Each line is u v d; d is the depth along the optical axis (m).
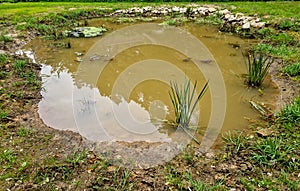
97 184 2.69
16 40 7.75
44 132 3.48
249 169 2.82
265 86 4.77
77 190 2.62
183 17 10.87
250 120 3.80
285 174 2.70
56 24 9.92
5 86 4.68
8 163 2.91
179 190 2.60
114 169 2.86
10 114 3.82
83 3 14.91
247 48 6.93
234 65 5.90
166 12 11.69
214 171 2.82
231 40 7.71
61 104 4.28
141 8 12.35
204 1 15.04
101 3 14.97
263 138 3.32
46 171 2.82
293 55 5.95
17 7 12.85
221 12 10.66
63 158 3.02
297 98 4.14
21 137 3.35
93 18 11.21
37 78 5.21
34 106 4.13
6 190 2.58
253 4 12.52
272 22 8.34
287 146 3.07
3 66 5.56
